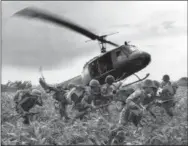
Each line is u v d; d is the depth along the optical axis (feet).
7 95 43.01
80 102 29.30
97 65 43.98
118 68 43.73
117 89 30.73
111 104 30.73
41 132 22.08
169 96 30.14
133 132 22.49
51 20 31.76
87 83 44.21
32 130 22.12
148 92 28.02
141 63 43.14
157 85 29.07
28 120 26.40
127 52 43.52
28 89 27.07
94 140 20.83
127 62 43.14
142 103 28.73
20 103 26.48
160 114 31.27
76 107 28.94
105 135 21.95
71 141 21.22
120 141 20.31
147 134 22.08
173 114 30.14
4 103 35.94
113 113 29.35
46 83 30.25
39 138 20.44
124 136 20.56
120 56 43.62
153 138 20.58
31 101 26.71
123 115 23.71
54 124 25.85
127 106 23.31
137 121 23.47
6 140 20.03
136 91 23.68
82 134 21.65
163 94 29.96
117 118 27.71
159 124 27.17
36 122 25.05
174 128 23.09
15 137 20.47
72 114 33.19
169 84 31.09
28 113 26.48
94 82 29.71
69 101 29.45
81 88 29.48
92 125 23.71
